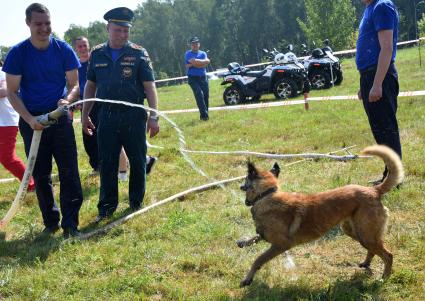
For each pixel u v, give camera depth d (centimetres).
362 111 1177
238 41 7512
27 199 701
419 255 432
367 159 747
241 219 564
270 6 6988
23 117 513
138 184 621
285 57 1639
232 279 428
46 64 524
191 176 766
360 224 399
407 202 552
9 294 428
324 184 654
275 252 407
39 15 500
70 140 543
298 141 942
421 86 1437
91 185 767
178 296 401
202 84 1358
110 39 566
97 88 579
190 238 516
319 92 1658
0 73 659
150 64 583
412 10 6181
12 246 537
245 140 1020
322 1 3966
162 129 1286
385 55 548
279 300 383
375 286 391
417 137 841
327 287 396
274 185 418
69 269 462
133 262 471
